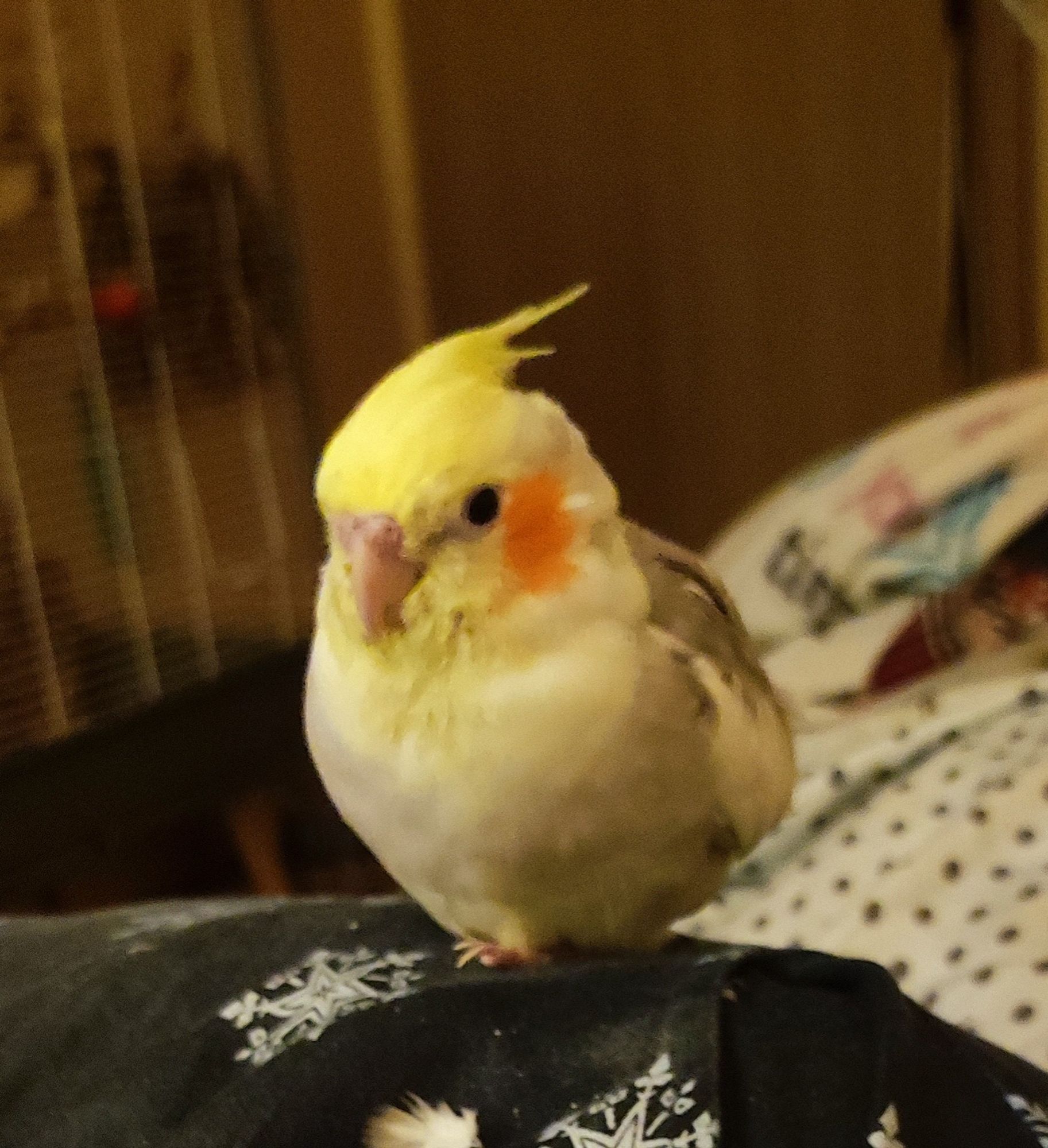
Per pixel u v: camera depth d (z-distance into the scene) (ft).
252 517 4.42
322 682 1.68
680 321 5.40
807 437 5.31
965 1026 2.46
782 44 4.85
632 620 1.63
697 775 1.65
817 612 4.08
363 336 5.42
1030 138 4.67
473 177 5.54
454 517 1.50
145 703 4.03
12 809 3.65
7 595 3.84
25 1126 1.49
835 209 4.96
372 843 1.72
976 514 3.95
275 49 4.30
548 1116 1.33
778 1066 1.35
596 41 5.17
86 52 3.81
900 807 3.07
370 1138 1.34
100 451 3.97
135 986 1.68
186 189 4.09
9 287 3.69
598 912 1.73
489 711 1.55
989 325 4.92
